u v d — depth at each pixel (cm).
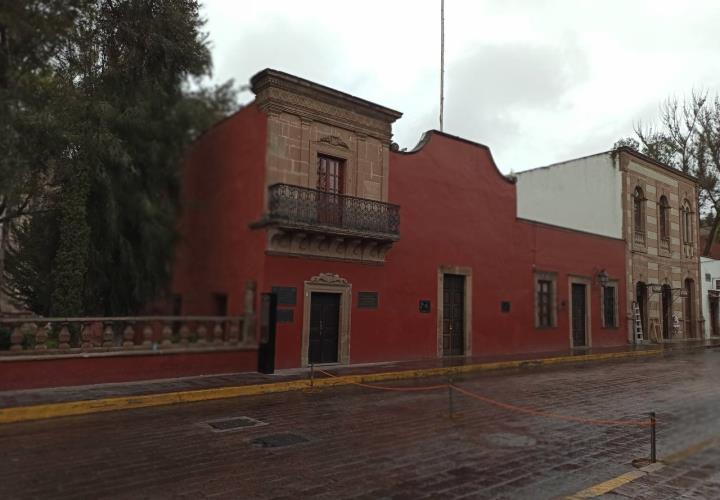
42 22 838
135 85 759
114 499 486
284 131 1294
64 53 913
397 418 850
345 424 804
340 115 1427
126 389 1015
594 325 2300
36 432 743
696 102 3631
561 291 2148
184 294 876
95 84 938
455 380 1316
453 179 1772
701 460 626
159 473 563
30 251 1433
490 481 545
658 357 2034
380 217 1469
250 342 1259
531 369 1586
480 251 1842
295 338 1328
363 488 520
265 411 903
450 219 1750
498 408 939
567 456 639
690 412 917
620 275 2472
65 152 1095
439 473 570
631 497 501
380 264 1533
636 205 2658
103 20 851
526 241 2020
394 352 1559
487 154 1900
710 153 3566
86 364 1045
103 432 745
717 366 1691
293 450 655
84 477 548
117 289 1062
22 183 1071
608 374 1465
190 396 995
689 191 3062
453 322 1756
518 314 1959
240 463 600
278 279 1293
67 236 1126
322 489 516
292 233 1273
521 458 629
